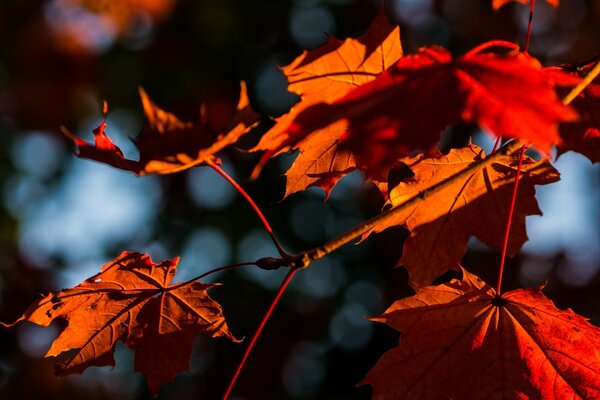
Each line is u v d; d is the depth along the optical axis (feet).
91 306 7.51
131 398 20.80
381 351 19.84
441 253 7.73
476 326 7.34
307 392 19.97
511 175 7.57
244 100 5.71
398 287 19.53
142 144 5.84
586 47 20.61
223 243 20.04
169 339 7.59
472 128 18.74
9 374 21.38
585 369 7.14
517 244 7.70
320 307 19.93
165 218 21.15
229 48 21.09
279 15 21.25
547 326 7.29
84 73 22.02
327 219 20.08
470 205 7.68
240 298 19.76
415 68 5.36
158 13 21.08
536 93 4.93
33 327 21.85
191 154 5.72
